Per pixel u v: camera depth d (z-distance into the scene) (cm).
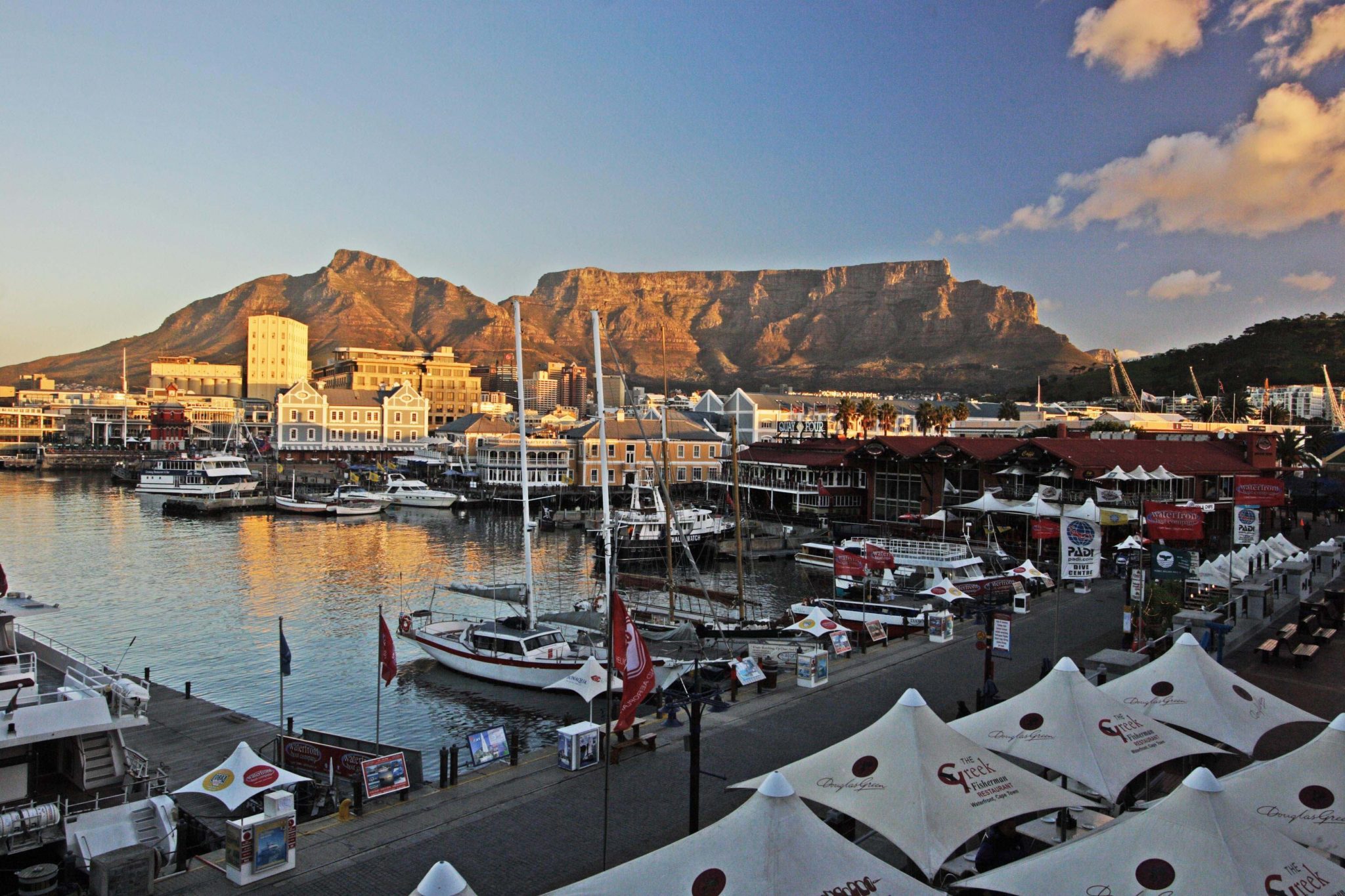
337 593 7050
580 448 14000
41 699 2442
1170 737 1930
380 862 1991
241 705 4172
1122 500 7350
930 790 1578
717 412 18938
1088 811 2038
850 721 3009
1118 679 2345
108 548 9412
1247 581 4625
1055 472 7875
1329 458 13550
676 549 8781
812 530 10094
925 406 13450
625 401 8462
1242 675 3312
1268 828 1289
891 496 9781
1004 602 5159
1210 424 14400
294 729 3741
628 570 8381
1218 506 8481
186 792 2364
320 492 14925
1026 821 2030
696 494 14088
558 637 4566
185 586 7338
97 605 6531
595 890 1232
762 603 6938
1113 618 4731
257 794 2342
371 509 13012
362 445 18938
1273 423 17412
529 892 1861
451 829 2164
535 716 3969
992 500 7250
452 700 4209
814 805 2270
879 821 1537
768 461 11400
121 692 2534
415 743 3638
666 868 1255
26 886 1911
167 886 1886
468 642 4656
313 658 5012
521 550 9781
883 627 4375
